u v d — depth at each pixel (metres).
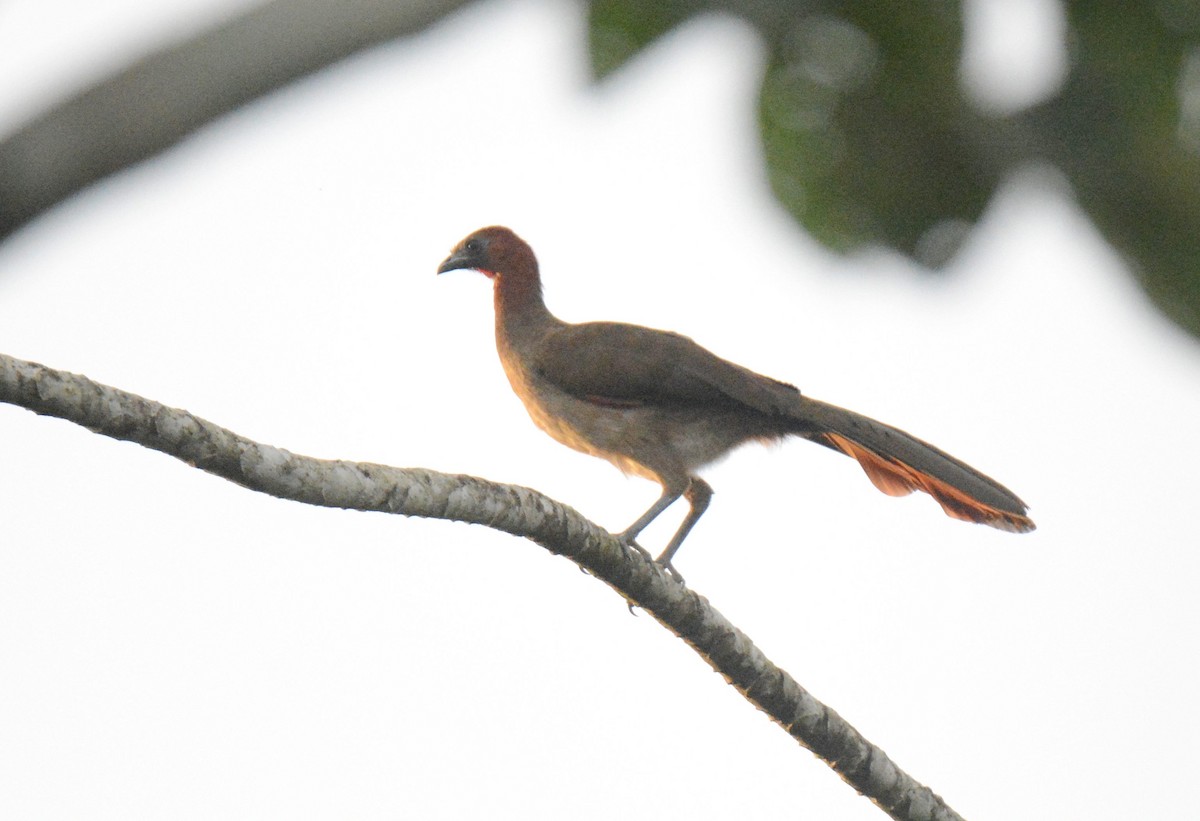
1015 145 8.09
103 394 7.57
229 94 6.18
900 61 7.96
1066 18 7.89
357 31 6.30
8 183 5.94
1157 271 8.10
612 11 7.75
